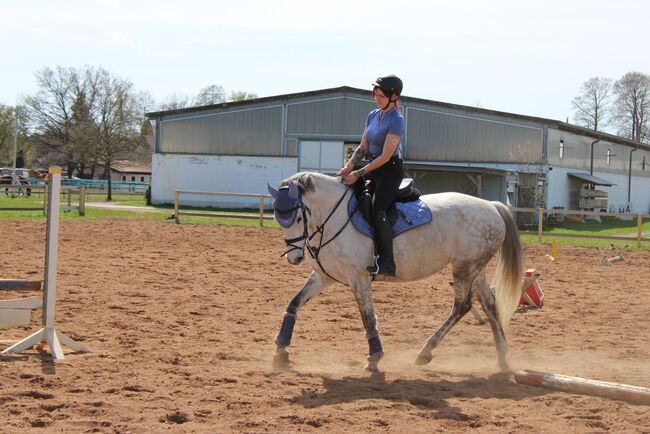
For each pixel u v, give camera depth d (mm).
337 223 7258
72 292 11242
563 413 5762
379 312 10906
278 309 10695
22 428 4969
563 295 12953
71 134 62875
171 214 30922
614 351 8586
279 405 5812
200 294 11695
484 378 7180
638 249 21891
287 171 43844
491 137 42719
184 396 5973
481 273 7914
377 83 7336
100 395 5902
